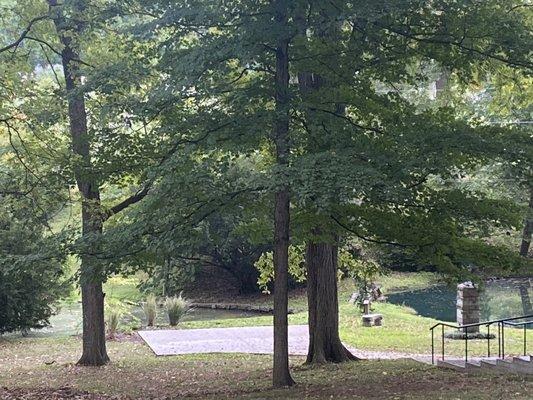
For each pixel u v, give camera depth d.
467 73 10.53
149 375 13.53
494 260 9.88
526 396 7.69
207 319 27.98
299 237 10.94
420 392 8.74
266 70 9.71
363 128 9.90
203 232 9.67
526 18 10.98
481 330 20.34
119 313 21.91
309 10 9.10
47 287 21.34
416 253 10.35
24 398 10.50
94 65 13.57
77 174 11.16
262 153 12.95
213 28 10.77
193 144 9.53
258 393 9.58
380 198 8.36
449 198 9.66
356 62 9.84
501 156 8.91
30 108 11.74
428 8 9.55
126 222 11.54
